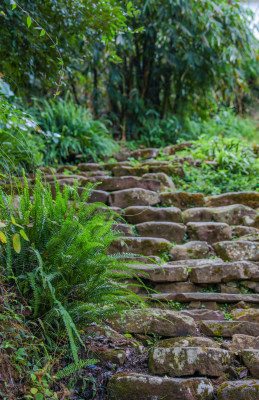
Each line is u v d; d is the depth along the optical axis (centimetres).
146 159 555
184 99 739
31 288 189
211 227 333
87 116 608
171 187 423
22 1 292
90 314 184
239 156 489
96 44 630
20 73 343
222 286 276
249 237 324
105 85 738
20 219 189
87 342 201
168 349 193
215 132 735
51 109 566
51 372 170
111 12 290
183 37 669
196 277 275
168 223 335
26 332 172
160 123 723
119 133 734
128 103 710
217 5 608
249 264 280
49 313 177
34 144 451
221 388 174
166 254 307
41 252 190
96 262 190
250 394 169
